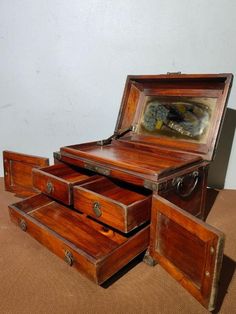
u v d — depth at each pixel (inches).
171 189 40.8
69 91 70.4
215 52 61.9
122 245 36.9
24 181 62.6
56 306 34.9
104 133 73.0
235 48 60.7
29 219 45.7
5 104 72.0
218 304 35.0
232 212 59.4
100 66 67.9
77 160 50.2
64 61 68.2
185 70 64.7
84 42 66.5
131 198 47.6
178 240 35.2
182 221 33.6
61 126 73.4
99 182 47.6
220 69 62.8
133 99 60.7
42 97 71.2
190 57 63.5
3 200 64.2
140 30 63.9
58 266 42.4
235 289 37.7
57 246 40.5
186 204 45.4
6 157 63.6
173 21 61.9
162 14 61.9
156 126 57.2
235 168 68.8
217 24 60.0
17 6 64.7
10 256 44.6
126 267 42.5
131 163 44.9
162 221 37.9
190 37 62.1
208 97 51.3
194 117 52.4
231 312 33.8
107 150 54.4
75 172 56.4
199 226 30.8
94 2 63.3
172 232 36.1
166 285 38.8
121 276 40.5
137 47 65.2
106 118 71.7
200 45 62.2
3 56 68.3
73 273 40.9
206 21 60.3
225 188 71.4
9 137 74.9
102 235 44.8
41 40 67.0
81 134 73.8
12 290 37.4
